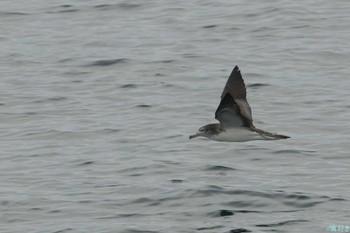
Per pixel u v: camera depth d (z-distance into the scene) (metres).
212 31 142.00
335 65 126.12
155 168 92.06
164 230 77.62
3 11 157.50
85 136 103.38
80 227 78.81
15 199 85.75
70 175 91.69
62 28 148.38
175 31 143.25
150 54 132.62
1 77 126.50
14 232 78.69
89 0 160.50
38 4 161.00
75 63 130.62
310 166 92.06
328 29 140.62
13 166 94.88
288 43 135.25
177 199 83.94
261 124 105.19
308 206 82.44
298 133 101.81
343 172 90.25
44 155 97.81
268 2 153.62
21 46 140.12
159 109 111.38
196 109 111.00
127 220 80.12
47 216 81.81
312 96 113.94
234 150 96.19
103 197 85.38
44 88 121.19
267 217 80.25
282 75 122.31
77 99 116.56
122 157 96.00
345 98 112.81
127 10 155.25
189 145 98.50
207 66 127.00
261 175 89.88
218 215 80.69
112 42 139.38
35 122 108.88
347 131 101.88
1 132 106.12
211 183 87.75
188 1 158.00
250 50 133.12
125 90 118.94
